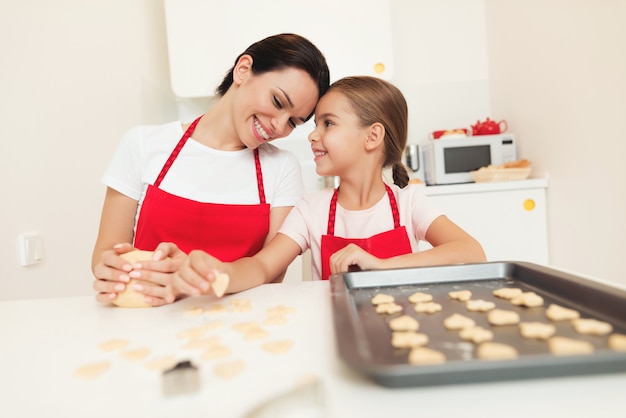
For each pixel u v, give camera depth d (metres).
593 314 0.49
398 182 1.21
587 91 1.54
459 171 2.06
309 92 1.01
